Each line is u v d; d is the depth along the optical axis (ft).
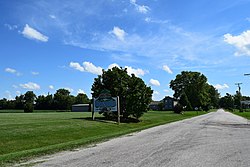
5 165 33.19
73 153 42.63
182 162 34.32
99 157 38.50
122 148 47.88
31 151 44.24
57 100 449.48
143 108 136.56
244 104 613.93
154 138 64.64
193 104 414.41
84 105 377.71
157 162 34.37
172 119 176.14
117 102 119.24
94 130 88.33
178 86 426.51
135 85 135.74
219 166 31.99
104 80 133.90
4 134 62.34
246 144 52.11
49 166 32.45
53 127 82.07
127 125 116.78
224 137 64.75
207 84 433.89
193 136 67.72
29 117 133.80
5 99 469.98
